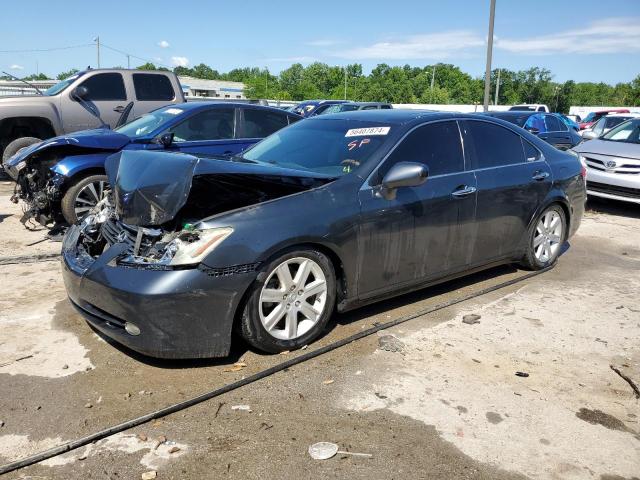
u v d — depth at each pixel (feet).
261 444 9.58
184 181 11.93
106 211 14.25
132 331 11.33
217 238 11.32
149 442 9.56
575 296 17.25
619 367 12.77
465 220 15.79
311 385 11.46
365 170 13.88
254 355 12.57
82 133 24.11
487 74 62.18
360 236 13.33
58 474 8.78
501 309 15.97
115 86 34.65
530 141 18.58
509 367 12.58
